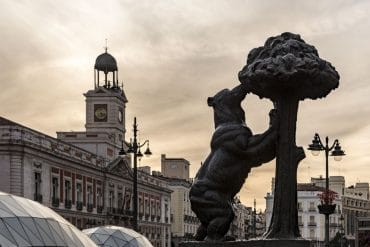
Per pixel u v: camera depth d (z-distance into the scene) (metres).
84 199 60.53
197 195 7.97
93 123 75.56
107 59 78.75
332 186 116.56
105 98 75.62
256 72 7.57
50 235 16.91
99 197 64.75
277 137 7.76
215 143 7.97
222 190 7.95
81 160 59.19
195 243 7.73
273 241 7.37
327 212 24.23
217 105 8.09
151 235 81.62
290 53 7.59
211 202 7.90
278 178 7.69
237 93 8.07
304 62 7.46
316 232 110.56
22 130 48.56
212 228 7.88
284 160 7.68
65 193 56.09
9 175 47.59
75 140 70.25
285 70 7.45
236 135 7.84
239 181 7.94
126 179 71.44
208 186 7.93
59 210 54.31
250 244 7.47
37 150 50.16
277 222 7.62
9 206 17.25
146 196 80.00
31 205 18.11
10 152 47.75
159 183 85.75
